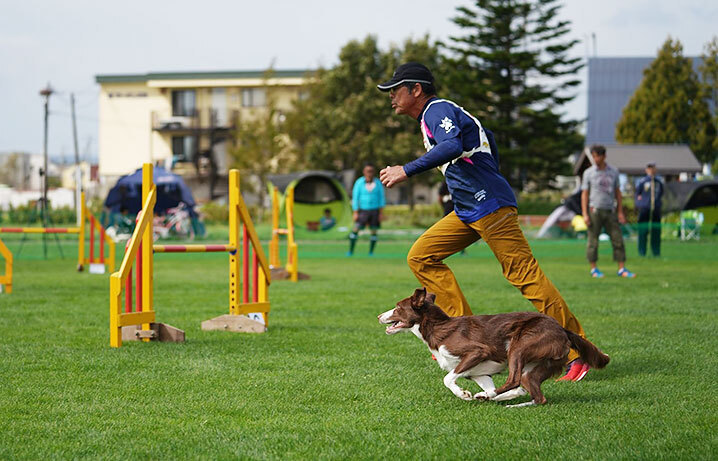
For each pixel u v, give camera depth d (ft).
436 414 15.21
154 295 36.73
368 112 159.63
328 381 18.03
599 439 13.32
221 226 129.39
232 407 15.60
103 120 192.24
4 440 13.24
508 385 15.42
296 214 99.76
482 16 149.07
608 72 192.03
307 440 13.32
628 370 19.38
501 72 150.92
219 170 180.96
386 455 12.51
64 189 170.60
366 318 28.78
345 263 58.49
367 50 165.17
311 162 159.53
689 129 169.37
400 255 67.46
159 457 12.38
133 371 19.10
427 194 191.21
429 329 16.42
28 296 36.04
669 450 12.66
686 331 25.18
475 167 18.60
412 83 18.93
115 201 91.91
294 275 43.88
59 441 13.20
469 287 39.37
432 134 18.12
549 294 18.51
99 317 28.84
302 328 26.35
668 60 171.32
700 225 88.48
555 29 146.20
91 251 50.57
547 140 147.84
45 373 18.79
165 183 94.89
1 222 124.77
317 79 170.19
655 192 62.34
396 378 18.40
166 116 188.75
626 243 81.92
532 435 13.61
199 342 23.54
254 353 21.65
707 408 15.53
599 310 30.19
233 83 184.24
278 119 164.35
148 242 23.88
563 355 15.58
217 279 45.75
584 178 45.14
